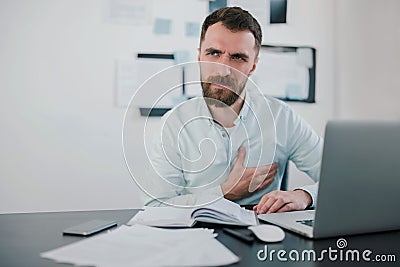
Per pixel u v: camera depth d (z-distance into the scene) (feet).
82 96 7.50
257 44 6.65
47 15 7.35
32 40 7.32
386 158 3.19
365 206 3.27
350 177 3.13
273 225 3.60
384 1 8.08
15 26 7.27
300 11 8.06
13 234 3.37
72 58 7.45
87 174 7.56
